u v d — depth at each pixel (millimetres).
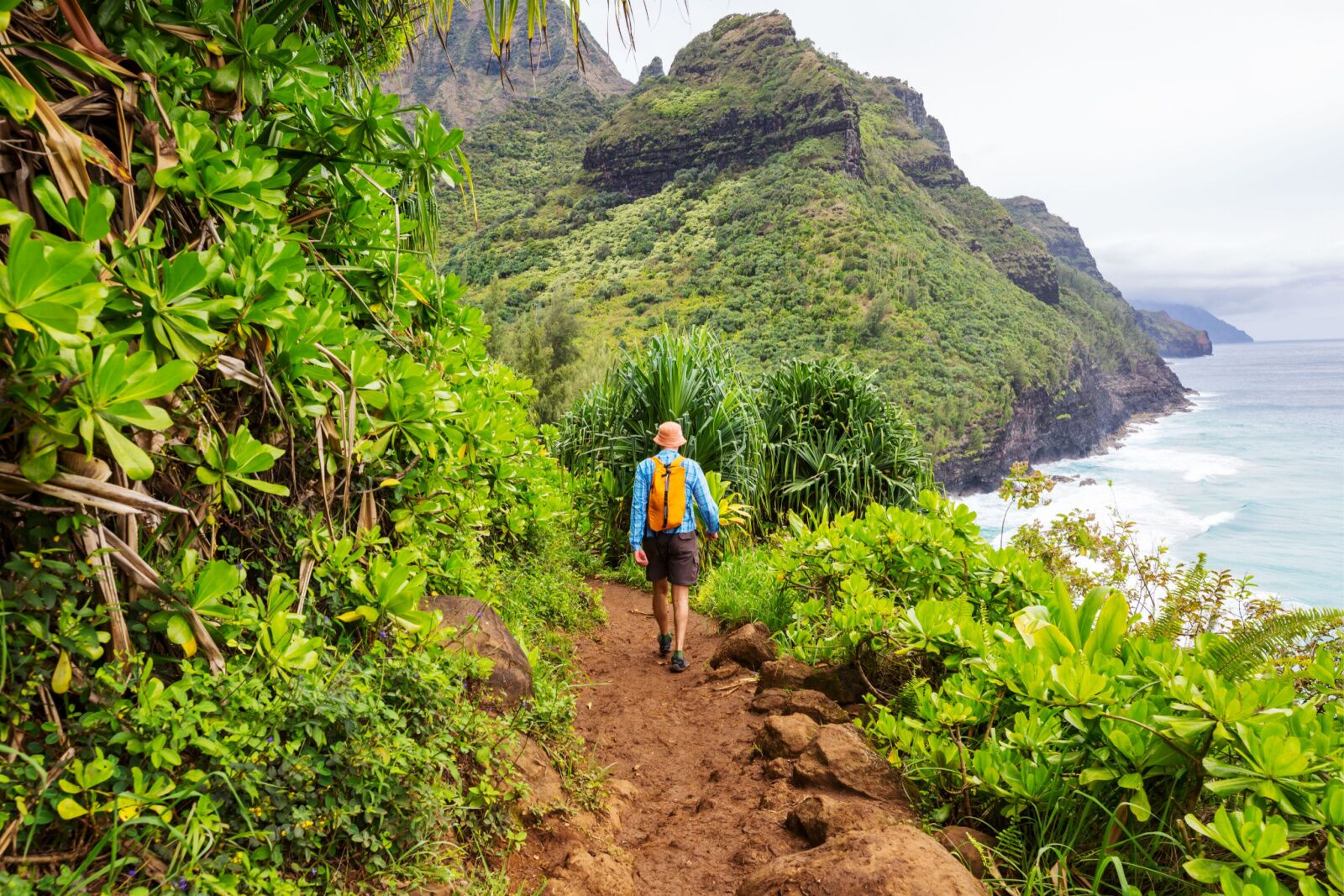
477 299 93062
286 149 2412
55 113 1525
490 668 2559
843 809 2291
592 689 4109
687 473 4691
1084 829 2102
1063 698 2051
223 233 2020
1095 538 4742
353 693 1951
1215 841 1724
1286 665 2592
